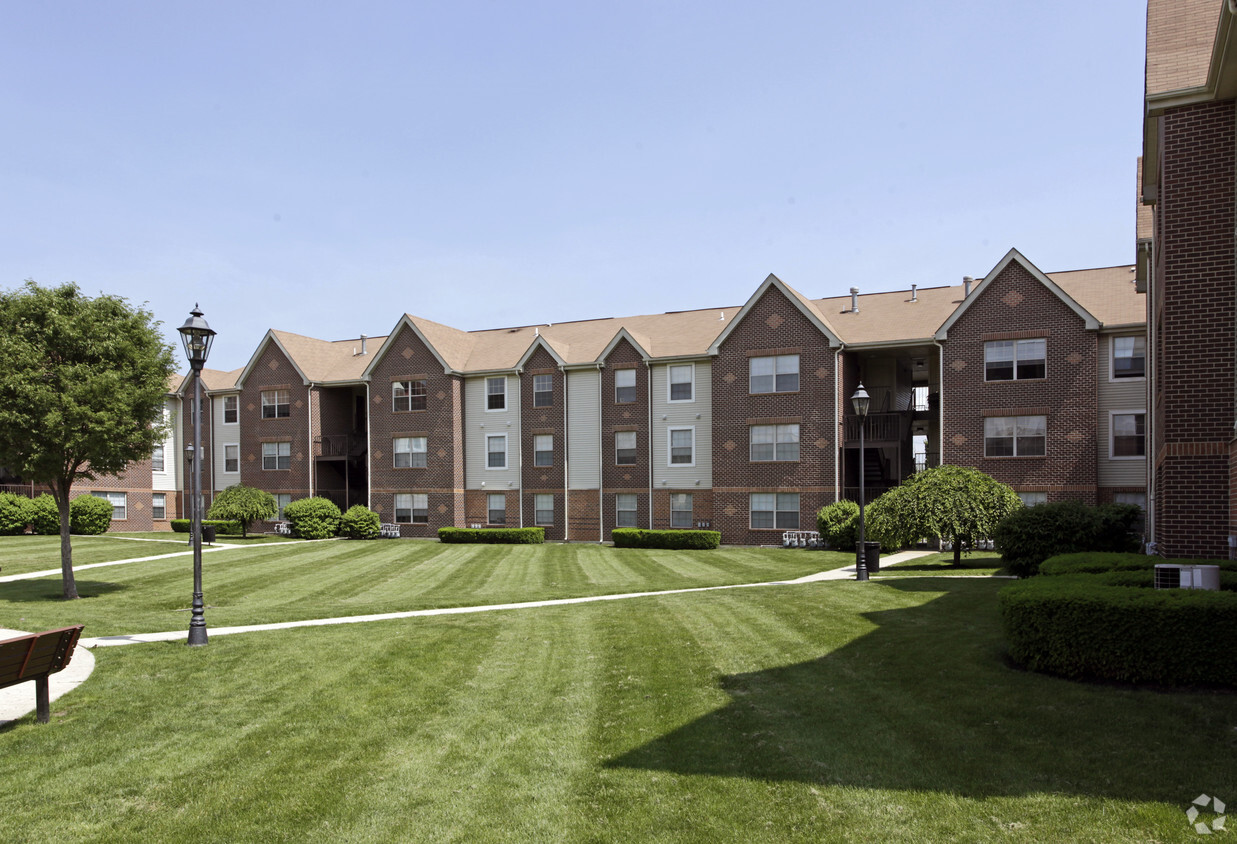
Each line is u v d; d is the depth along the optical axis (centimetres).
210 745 810
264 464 4478
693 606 1620
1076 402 2792
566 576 2494
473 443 4000
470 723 867
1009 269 2905
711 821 604
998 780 643
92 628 1520
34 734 847
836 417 3178
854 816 598
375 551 3338
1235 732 707
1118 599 883
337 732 845
